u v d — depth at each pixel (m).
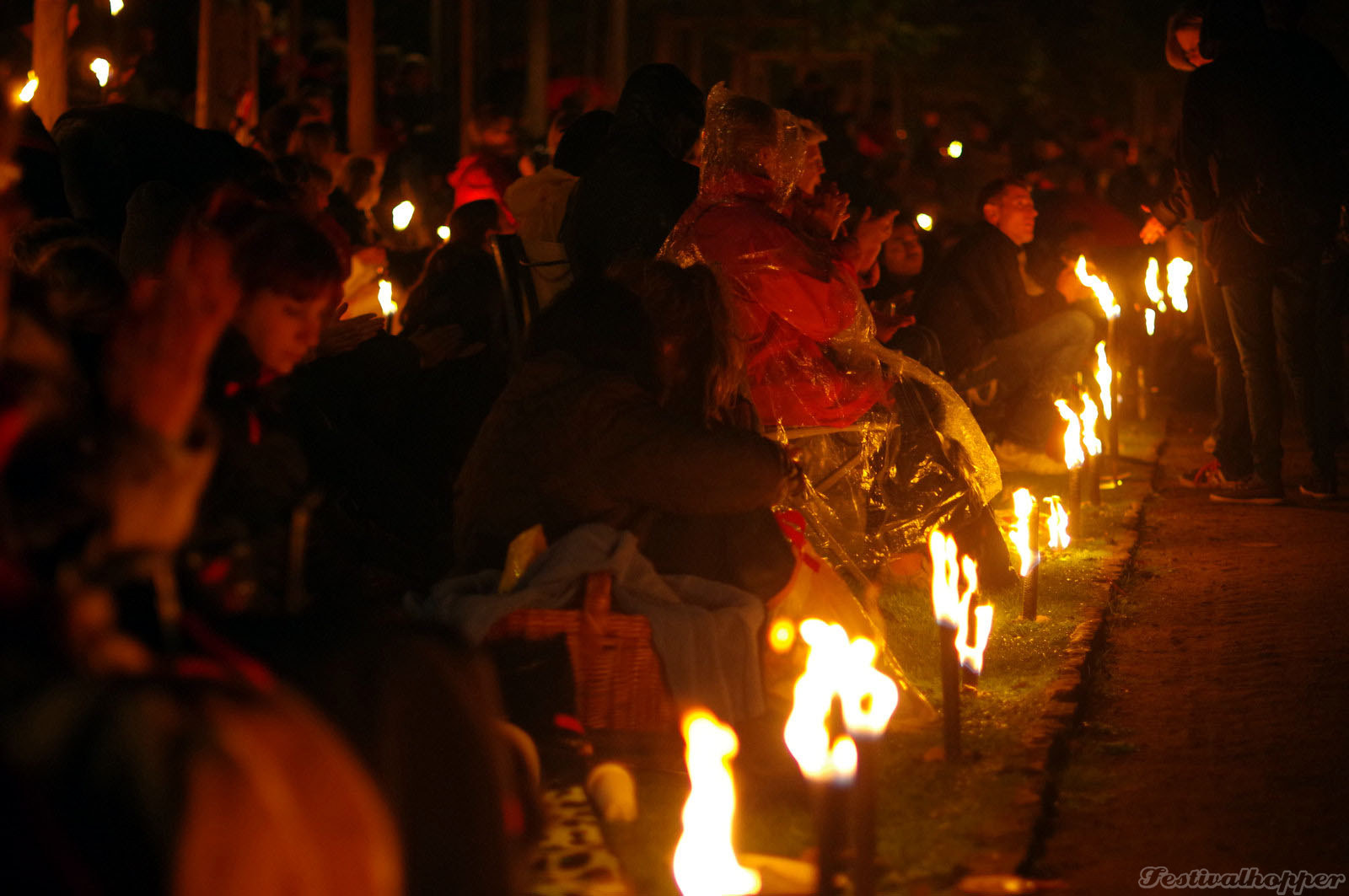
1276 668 5.65
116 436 2.27
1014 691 5.20
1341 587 6.92
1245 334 8.90
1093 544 7.89
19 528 2.21
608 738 4.24
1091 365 9.94
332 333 5.35
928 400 6.69
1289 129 8.48
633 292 4.84
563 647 4.18
